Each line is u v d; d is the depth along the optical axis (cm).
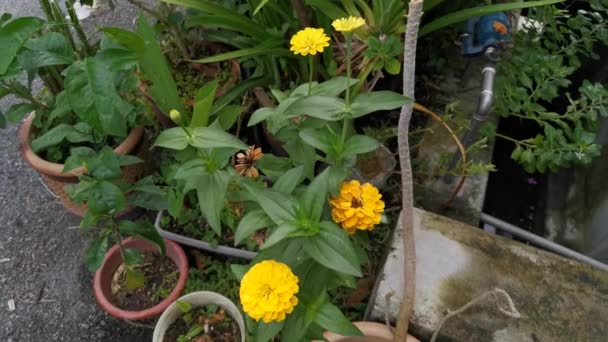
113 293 76
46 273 86
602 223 81
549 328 57
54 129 70
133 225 66
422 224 66
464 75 96
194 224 81
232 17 73
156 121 91
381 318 60
